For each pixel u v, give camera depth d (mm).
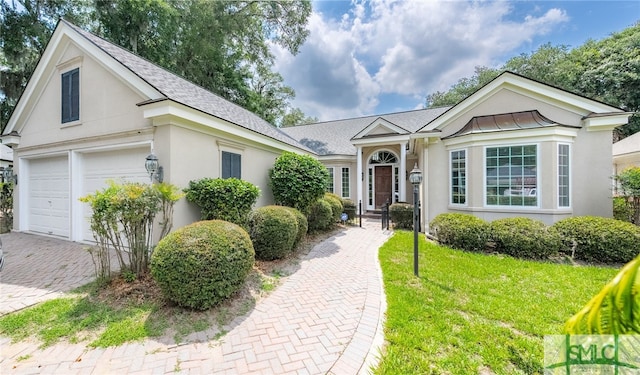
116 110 6445
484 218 7832
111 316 3430
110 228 4199
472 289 4285
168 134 5711
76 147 7109
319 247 7492
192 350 2832
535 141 7211
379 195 14805
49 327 3227
